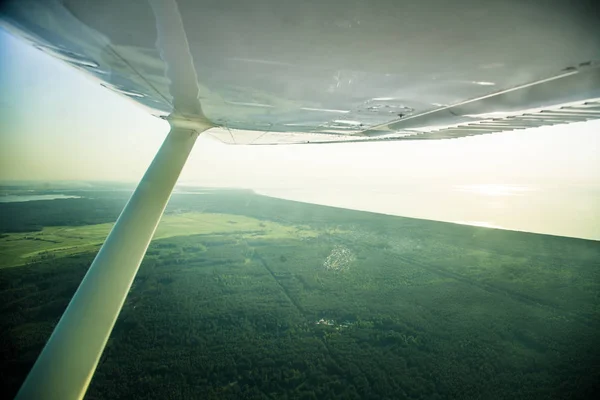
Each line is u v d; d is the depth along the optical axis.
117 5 3.37
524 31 3.00
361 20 3.12
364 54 4.01
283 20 3.28
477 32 3.13
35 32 4.97
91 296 7.96
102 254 8.64
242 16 3.29
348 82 5.31
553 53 3.41
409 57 3.97
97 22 3.96
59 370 7.00
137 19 3.66
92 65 6.41
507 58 3.71
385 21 3.07
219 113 9.93
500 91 5.06
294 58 4.37
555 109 6.19
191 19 3.48
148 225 9.65
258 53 4.30
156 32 3.99
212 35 3.86
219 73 5.45
